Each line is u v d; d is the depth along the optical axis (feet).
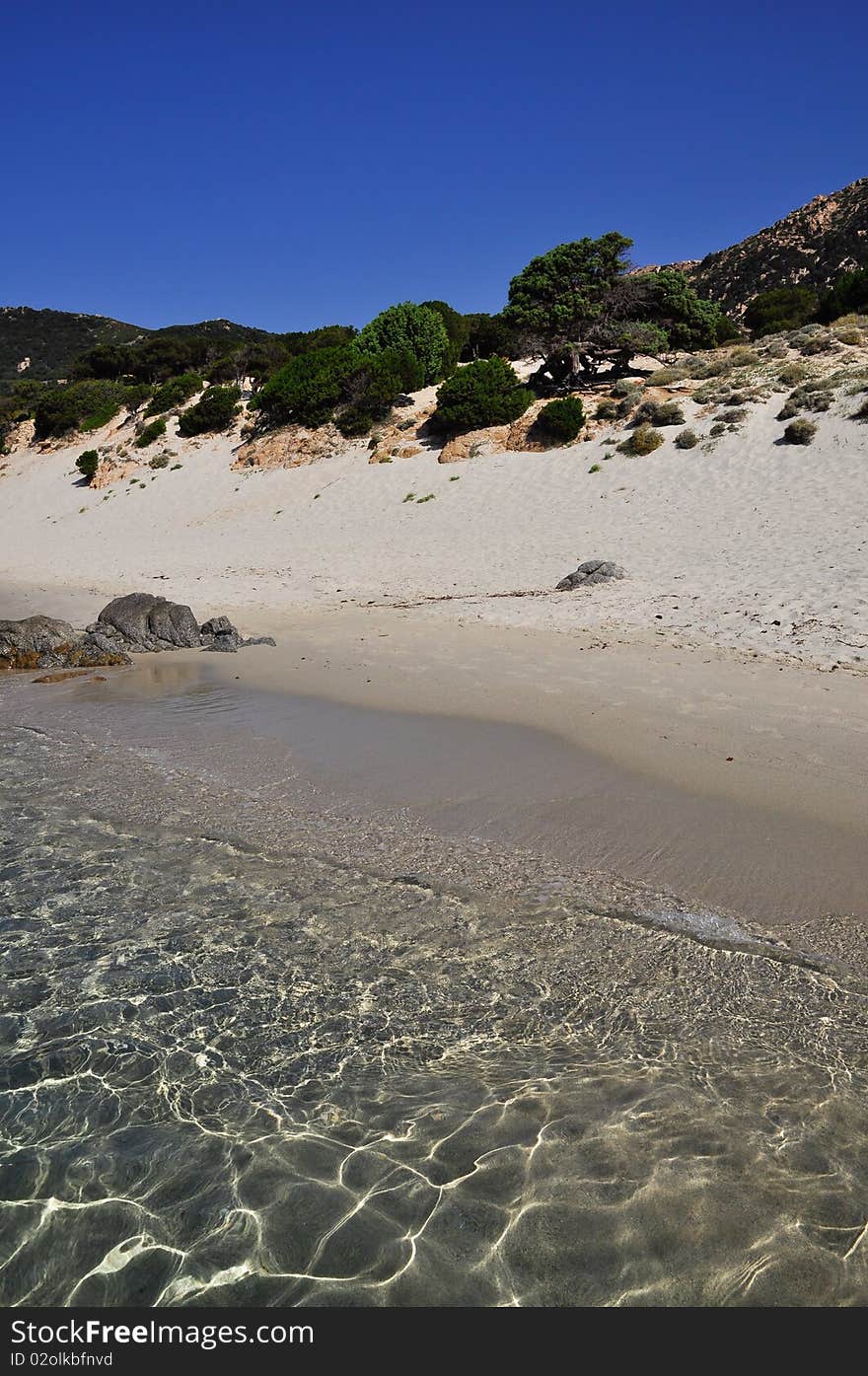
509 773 24.67
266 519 97.60
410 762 26.05
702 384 97.91
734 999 13.91
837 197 279.28
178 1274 9.80
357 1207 10.50
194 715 33.17
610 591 51.85
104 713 34.27
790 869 17.92
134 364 196.44
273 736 29.68
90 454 137.28
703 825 20.35
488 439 99.09
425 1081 12.54
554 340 110.63
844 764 23.40
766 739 25.91
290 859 19.84
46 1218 10.54
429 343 137.59
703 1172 10.59
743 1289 9.20
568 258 110.22
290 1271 9.77
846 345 100.83
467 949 15.83
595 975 14.83
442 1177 10.85
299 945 16.22
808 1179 10.38
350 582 66.49
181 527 103.19
